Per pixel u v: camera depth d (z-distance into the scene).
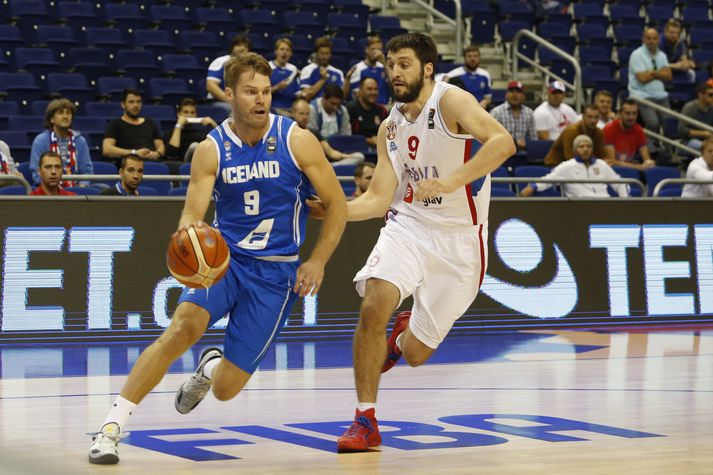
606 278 16.70
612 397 9.77
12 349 13.52
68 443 7.45
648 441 7.55
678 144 23.83
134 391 6.84
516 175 19.73
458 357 12.98
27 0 25.11
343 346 14.20
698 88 24.88
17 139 19.64
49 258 13.99
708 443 7.48
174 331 6.87
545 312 16.31
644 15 31.91
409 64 7.64
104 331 14.16
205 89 23.77
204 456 6.98
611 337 15.34
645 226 17.03
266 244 7.16
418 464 6.71
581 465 6.68
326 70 22.80
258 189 7.07
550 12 31.00
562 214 16.53
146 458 6.90
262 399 9.66
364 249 15.43
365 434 7.24
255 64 6.84
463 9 29.98
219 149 7.07
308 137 7.14
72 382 10.72
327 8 28.20
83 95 22.44
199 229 6.60
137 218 14.43
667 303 17.06
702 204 17.42
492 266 16.03
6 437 7.68
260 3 27.62
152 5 26.67
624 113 22.22
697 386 10.52
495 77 29.03
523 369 11.85
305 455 7.03
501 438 7.68
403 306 15.66
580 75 25.25
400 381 10.90
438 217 8.05
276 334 7.24
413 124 7.86
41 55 23.45
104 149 19.03
